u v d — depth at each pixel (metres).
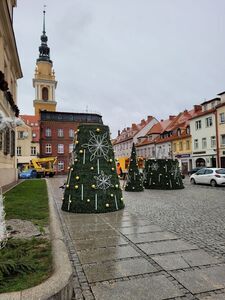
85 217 8.11
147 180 18.81
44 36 75.81
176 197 13.57
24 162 56.84
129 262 4.38
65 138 58.91
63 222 7.42
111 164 9.52
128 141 70.62
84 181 9.06
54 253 3.90
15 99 22.77
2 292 2.81
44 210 8.30
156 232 6.30
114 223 7.29
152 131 59.28
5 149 17.19
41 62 74.31
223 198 13.05
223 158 35.84
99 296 3.29
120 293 3.36
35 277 3.22
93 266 4.23
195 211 9.27
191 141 43.09
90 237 5.90
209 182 21.19
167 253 4.80
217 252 4.85
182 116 53.09
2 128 4.14
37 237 5.28
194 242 5.48
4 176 17.14
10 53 19.14
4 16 15.02
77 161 9.41
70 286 3.13
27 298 2.64
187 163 44.22
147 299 3.21
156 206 10.42
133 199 12.74
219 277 3.79
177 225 7.05
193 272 3.96
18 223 6.51
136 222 7.42
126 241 5.58
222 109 35.81
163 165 18.53
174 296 3.28
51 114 59.19
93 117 61.56
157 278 3.77
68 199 9.16
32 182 22.25
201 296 3.28
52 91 74.50
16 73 23.03
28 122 66.56
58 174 57.47
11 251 3.95
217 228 6.71
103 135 9.60
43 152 57.38
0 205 4.28
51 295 2.75
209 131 38.66
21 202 9.98
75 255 4.74
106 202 9.02
